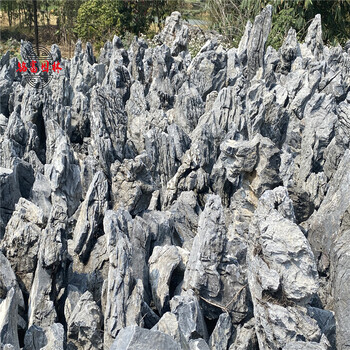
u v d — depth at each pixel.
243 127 10.49
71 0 32.28
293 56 14.89
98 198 7.35
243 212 7.75
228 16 28.39
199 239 6.23
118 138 9.39
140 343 4.14
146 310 5.82
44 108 10.97
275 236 5.30
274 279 5.17
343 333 5.81
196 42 22.33
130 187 7.55
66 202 8.09
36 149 10.19
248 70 14.25
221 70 13.68
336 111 10.57
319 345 4.85
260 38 14.04
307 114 10.34
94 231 7.20
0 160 9.00
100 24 29.83
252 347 5.81
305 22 26.02
